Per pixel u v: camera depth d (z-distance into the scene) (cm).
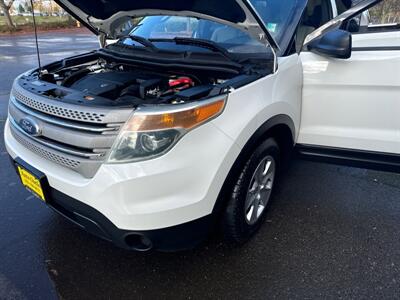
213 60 217
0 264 206
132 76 220
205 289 192
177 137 156
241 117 178
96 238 229
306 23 258
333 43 207
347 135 237
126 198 156
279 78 208
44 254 215
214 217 183
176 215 164
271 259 213
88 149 161
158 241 169
